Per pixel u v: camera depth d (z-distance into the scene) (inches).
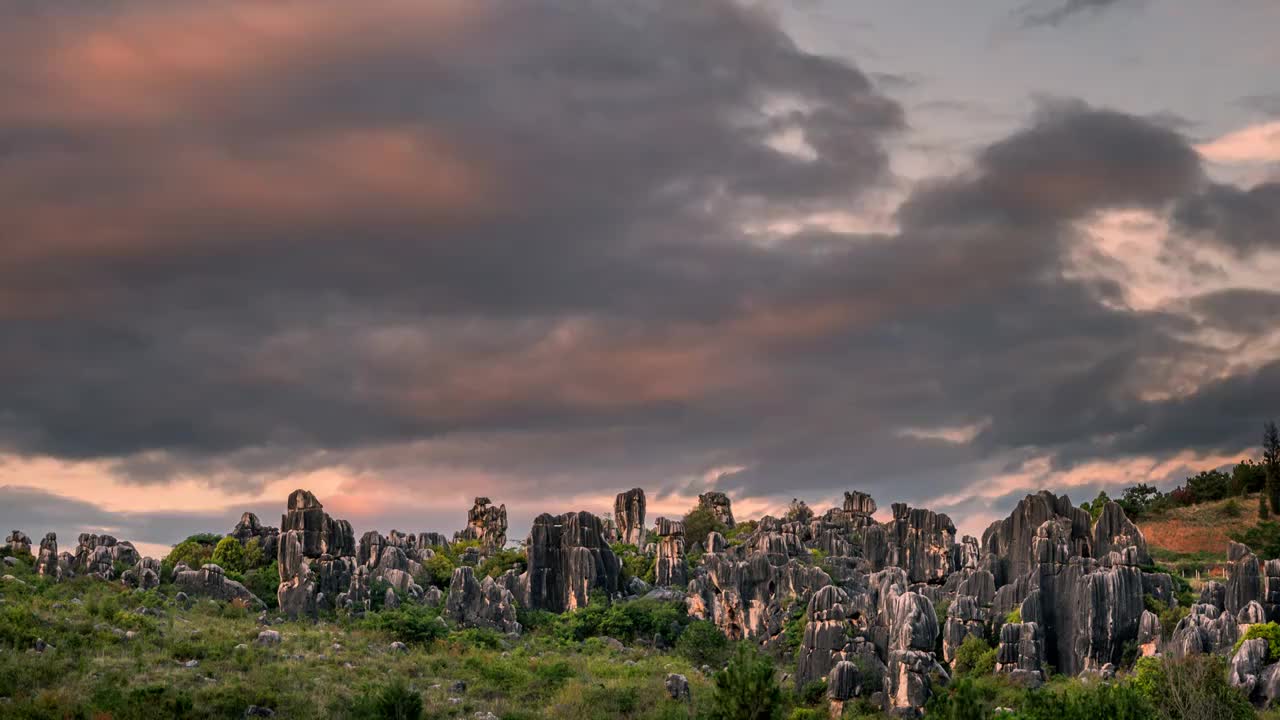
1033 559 6579.7
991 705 5216.5
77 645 4798.2
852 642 5565.9
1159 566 7731.3
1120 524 6688.0
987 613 6318.9
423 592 6771.7
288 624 5856.3
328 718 4360.2
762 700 3703.3
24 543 6550.2
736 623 6860.2
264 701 4402.1
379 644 5679.1
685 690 5098.4
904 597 5536.4
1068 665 5935.0
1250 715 4704.7
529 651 6053.2
